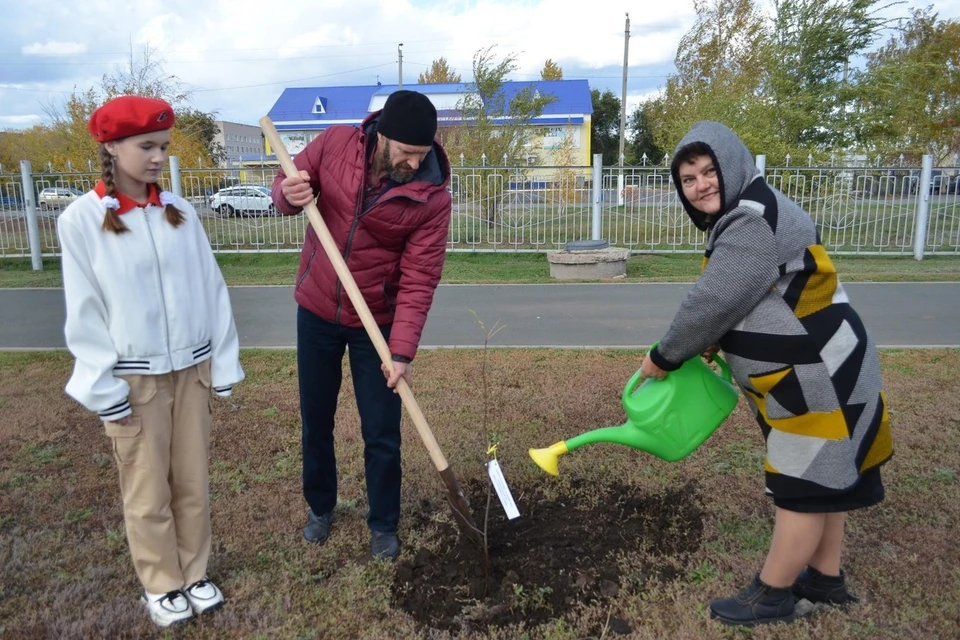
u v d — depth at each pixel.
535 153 19.38
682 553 2.98
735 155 2.19
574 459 3.88
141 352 2.34
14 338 7.20
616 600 2.66
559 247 13.22
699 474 3.68
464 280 10.54
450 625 2.58
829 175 12.71
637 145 46.53
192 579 2.68
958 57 20.70
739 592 2.55
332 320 2.81
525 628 2.54
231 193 13.34
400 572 2.88
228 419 4.56
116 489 3.61
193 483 2.61
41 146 24.09
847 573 2.78
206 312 2.54
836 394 2.18
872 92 16.69
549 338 6.86
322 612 2.64
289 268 12.24
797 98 16.78
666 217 13.55
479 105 18.59
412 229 2.71
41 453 4.04
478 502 3.46
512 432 4.27
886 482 3.51
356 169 2.62
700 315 2.23
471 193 13.24
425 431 2.73
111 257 2.27
